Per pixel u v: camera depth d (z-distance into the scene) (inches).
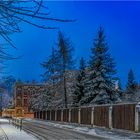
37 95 4658.0
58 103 3164.4
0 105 4963.1
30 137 1194.0
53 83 3144.7
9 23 216.7
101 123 1754.4
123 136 1275.8
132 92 3280.0
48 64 3120.1
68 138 1173.1
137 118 1330.0
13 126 2030.0
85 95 2342.5
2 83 717.9
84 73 2714.1
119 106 1520.7
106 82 2300.7
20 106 5738.2
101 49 2325.3
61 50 2970.0
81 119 2118.6
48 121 3036.4
